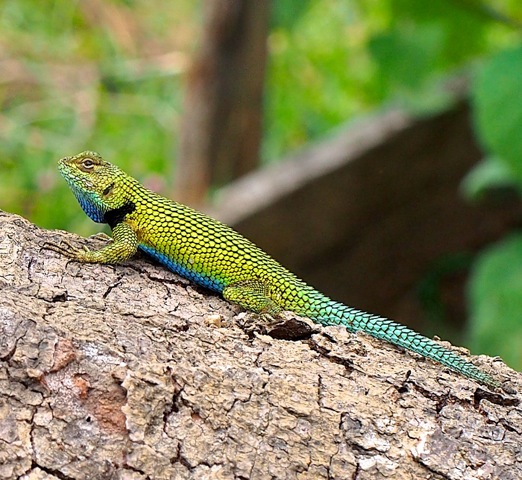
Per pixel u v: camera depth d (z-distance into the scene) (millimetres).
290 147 14883
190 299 4973
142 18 15578
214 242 5344
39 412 3924
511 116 8781
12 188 12742
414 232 12109
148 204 5441
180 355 4168
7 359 3945
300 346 4520
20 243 4781
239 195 11406
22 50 14883
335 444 4090
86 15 15367
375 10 13727
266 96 12742
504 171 10219
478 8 10469
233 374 4141
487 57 10438
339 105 14711
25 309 4102
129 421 3932
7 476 3818
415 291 12539
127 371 3979
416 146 11656
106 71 14531
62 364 3971
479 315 9773
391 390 4320
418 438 4148
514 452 4156
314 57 14562
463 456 4129
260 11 11273
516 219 12242
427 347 4691
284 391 4152
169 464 3939
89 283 4719
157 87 14875
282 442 4051
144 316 4457
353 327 5012
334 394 4215
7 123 13781
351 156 11500
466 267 12383
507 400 4445
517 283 9656
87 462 3891
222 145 11727
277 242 11469
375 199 11781
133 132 14023
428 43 10359
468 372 4559
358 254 12078
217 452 3992
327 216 11562
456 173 11828
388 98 12117
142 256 5488
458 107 11562
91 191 5488
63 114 14227
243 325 4715
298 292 5215
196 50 11547
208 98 11578
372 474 4059
